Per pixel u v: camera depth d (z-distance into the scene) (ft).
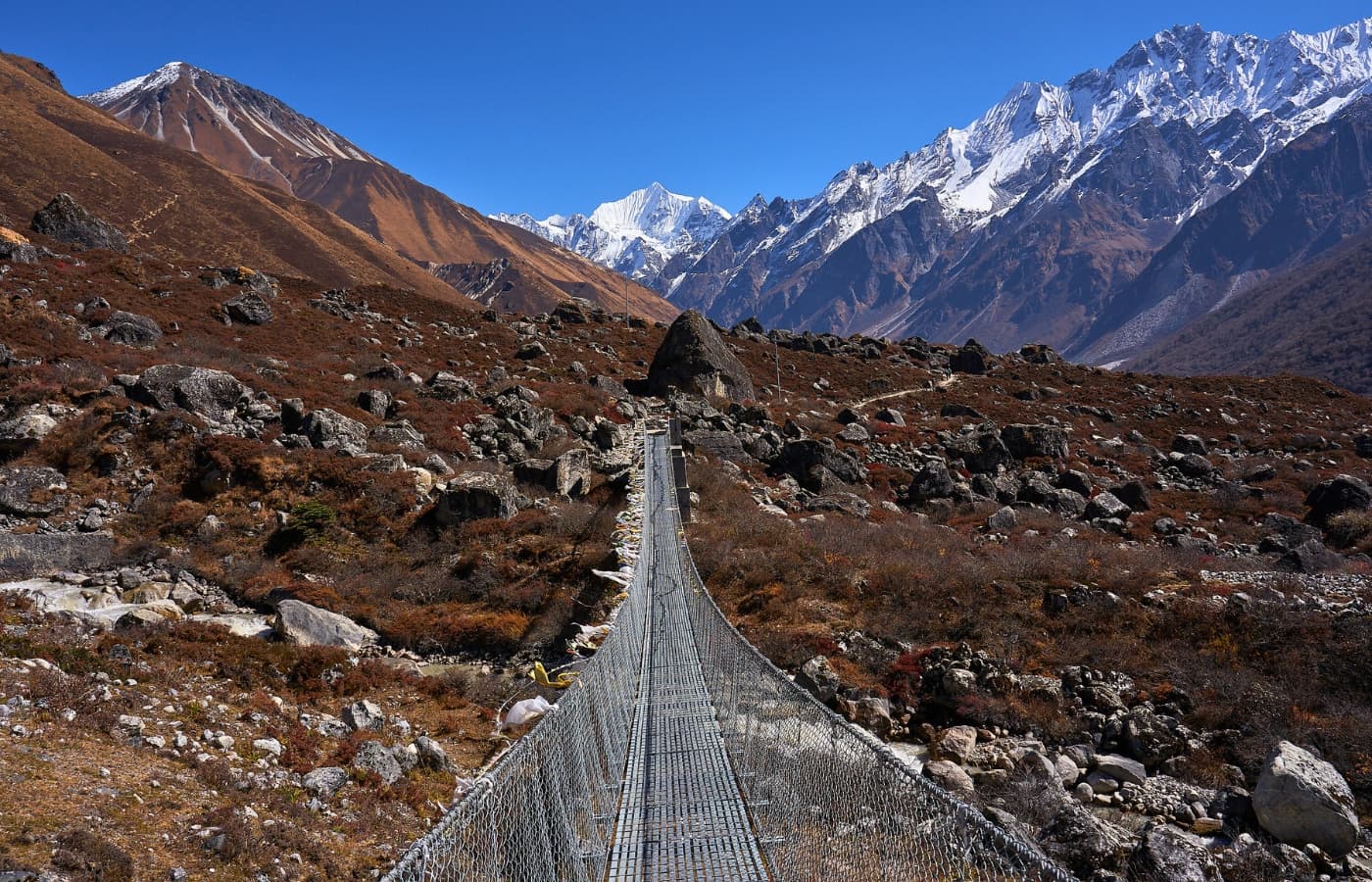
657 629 64.95
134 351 118.32
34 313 117.60
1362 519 101.71
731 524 98.27
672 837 27.09
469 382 150.61
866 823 19.67
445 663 64.59
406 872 13.69
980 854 15.08
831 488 131.95
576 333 256.32
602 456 126.62
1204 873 28.99
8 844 19.77
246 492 87.10
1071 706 48.42
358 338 176.76
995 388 250.16
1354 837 32.35
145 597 66.54
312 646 57.00
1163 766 42.32
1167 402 233.35
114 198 431.02
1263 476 145.59
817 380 240.32
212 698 39.11
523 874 18.57
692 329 200.23
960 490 127.34
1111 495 122.62
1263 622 53.88
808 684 51.06
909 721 49.73
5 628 37.29
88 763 26.27
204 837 23.79
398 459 95.91
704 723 41.32
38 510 78.54
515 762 18.07
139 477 86.74
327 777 32.24
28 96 588.50
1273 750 36.24
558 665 63.52
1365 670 47.42
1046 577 65.62
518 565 79.05
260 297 172.86
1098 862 29.53
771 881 23.53
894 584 68.08
